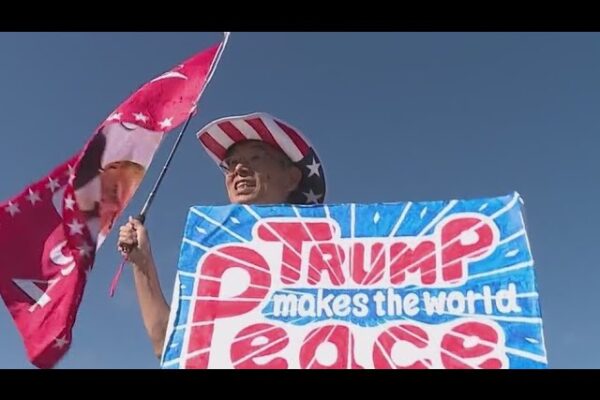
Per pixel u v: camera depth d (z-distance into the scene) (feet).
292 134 44.60
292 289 32.48
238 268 33.47
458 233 32.96
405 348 29.94
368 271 32.60
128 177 40.78
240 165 44.62
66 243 39.63
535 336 29.22
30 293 38.24
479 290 31.01
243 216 35.24
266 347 30.78
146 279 37.68
